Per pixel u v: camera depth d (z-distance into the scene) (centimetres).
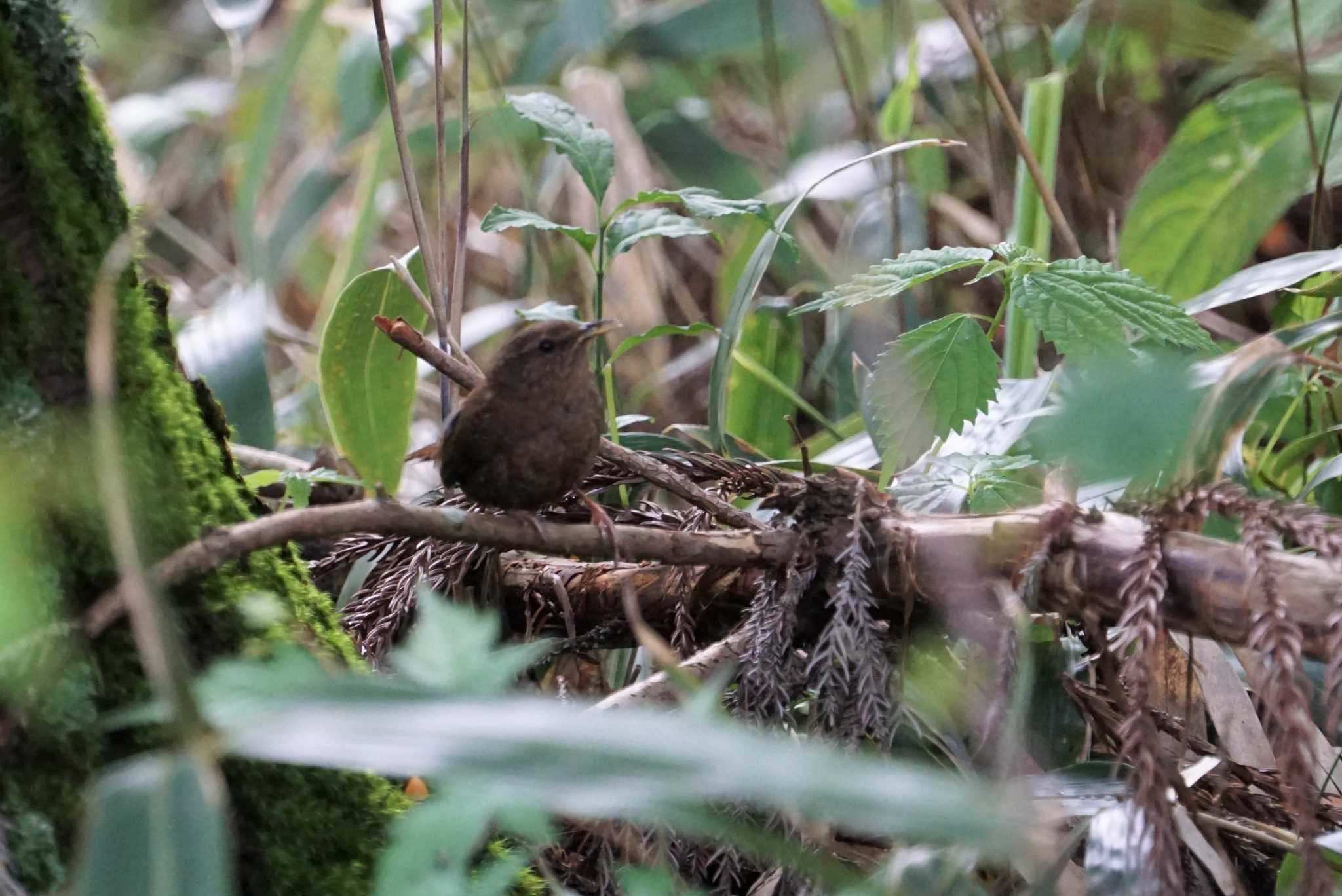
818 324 1107
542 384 554
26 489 395
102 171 448
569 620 604
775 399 940
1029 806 378
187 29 1719
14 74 422
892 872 436
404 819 305
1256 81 821
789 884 485
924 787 257
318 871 452
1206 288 866
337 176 1288
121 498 326
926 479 597
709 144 1254
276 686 303
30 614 371
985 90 922
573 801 263
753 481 580
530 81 1240
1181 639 581
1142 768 426
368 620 614
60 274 429
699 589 575
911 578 493
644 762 266
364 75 1199
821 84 1272
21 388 418
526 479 567
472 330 1035
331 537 429
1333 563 414
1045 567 466
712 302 1218
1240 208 842
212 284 1269
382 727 281
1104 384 233
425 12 1170
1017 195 812
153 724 420
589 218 1097
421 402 1120
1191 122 832
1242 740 549
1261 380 462
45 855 402
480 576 618
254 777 443
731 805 481
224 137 1412
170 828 285
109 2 1711
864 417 664
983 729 481
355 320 701
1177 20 826
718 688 327
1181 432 229
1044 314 535
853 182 1080
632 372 1158
